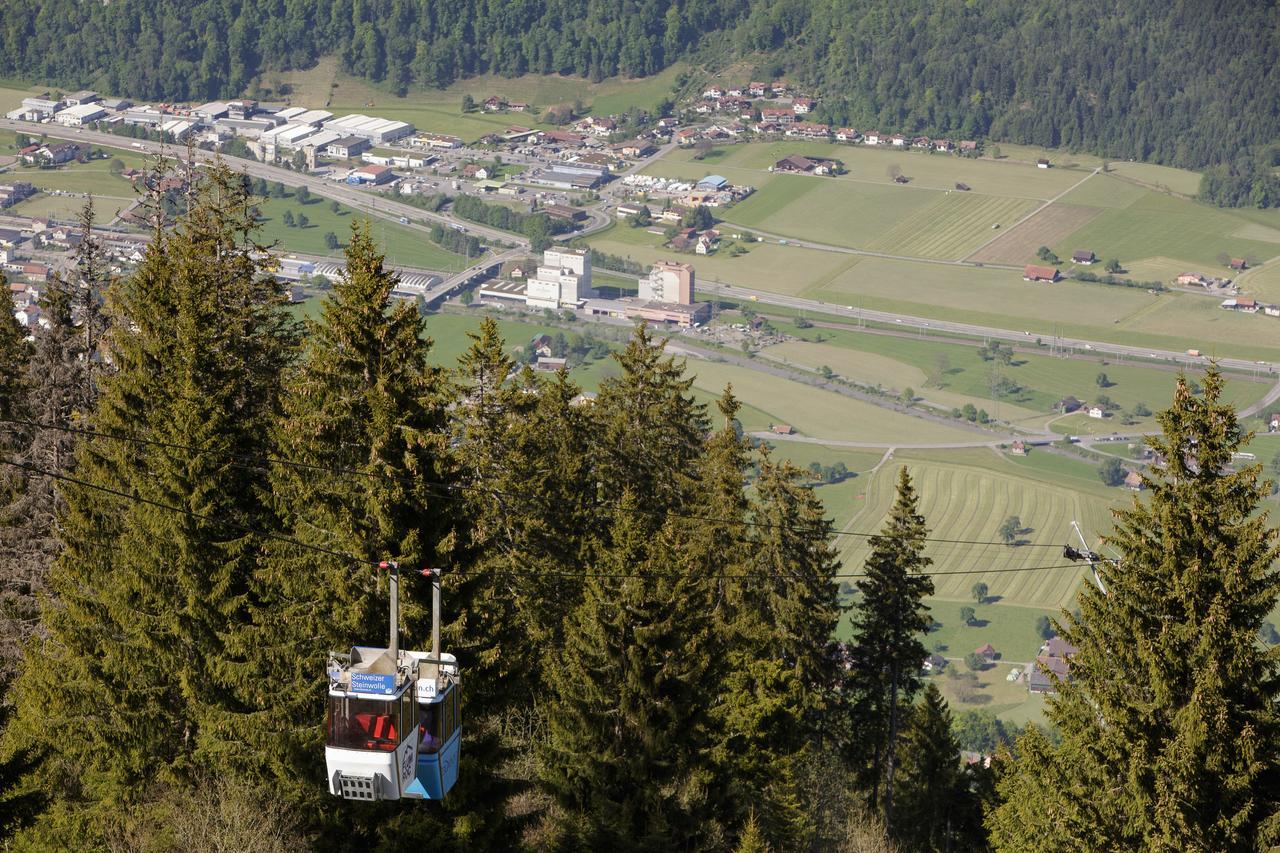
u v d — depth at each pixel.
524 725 108.75
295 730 80.50
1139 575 84.50
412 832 78.56
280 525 88.31
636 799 95.62
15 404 125.25
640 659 95.69
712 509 133.62
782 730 117.62
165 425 86.00
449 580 78.50
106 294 122.38
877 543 143.38
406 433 79.00
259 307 107.69
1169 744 81.25
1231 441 83.50
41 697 85.25
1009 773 99.56
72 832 81.88
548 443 126.38
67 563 88.56
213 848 77.25
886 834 135.12
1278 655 81.69
